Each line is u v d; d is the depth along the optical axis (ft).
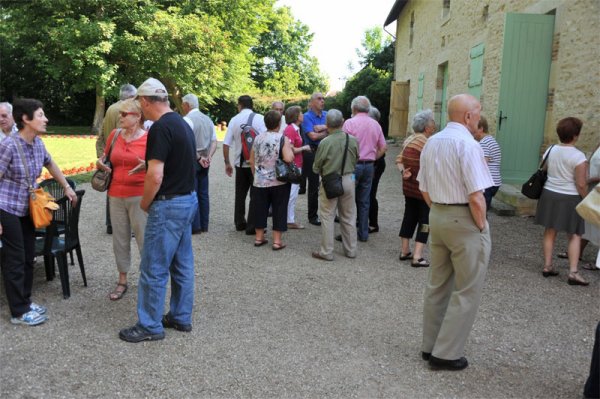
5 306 12.89
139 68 80.89
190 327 11.85
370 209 21.75
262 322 12.44
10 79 100.58
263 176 18.51
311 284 15.29
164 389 9.29
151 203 10.94
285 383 9.62
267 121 18.17
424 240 17.02
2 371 9.72
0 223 11.35
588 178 15.99
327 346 11.23
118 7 75.66
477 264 9.70
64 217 13.55
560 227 15.40
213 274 16.05
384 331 12.10
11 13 78.28
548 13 25.71
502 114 25.86
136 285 14.75
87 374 9.73
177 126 10.81
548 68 25.52
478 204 9.26
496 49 31.22
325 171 17.24
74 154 49.57
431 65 50.62
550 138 25.26
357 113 19.51
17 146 11.59
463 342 10.12
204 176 20.81
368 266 17.22
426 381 9.84
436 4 48.57
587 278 16.08
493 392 9.50
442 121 47.62
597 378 8.91
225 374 9.88
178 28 75.56
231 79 94.02
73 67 77.46
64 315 12.50
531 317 13.04
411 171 16.79
